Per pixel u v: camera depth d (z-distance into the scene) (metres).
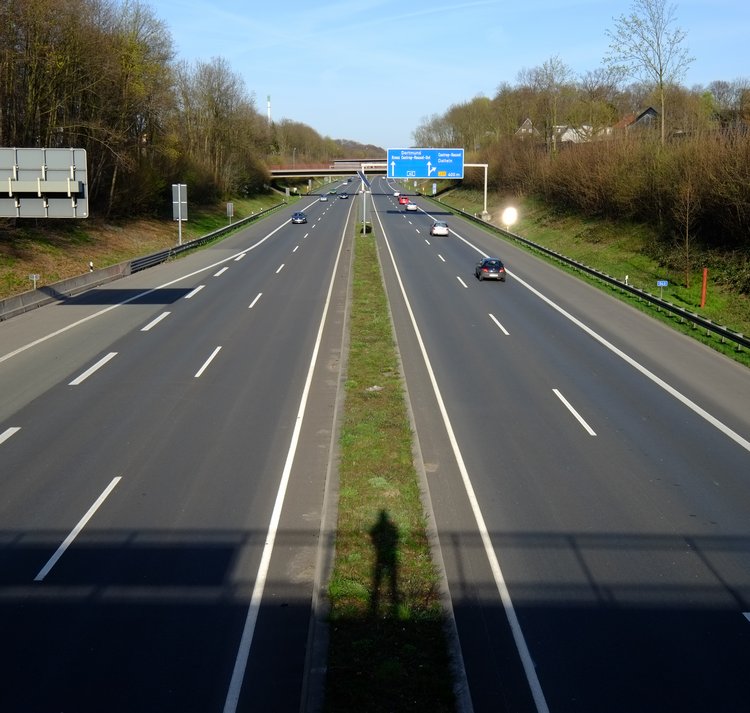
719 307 31.42
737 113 60.41
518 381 19.91
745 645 8.74
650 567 10.51
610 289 34.88
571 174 60.94
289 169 117.44
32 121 46.12
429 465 14.07
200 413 16.89
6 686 7.87
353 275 38.16
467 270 40.97
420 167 70.25
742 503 12.62
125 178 57.00
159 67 59.84
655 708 7.68
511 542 11.16
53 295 30.86
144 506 12.18
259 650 8.55
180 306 29.81
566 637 8.87
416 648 8.52
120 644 8.62
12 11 41.12
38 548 10.80
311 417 16.67
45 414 16.70
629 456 14.69
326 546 10.84
